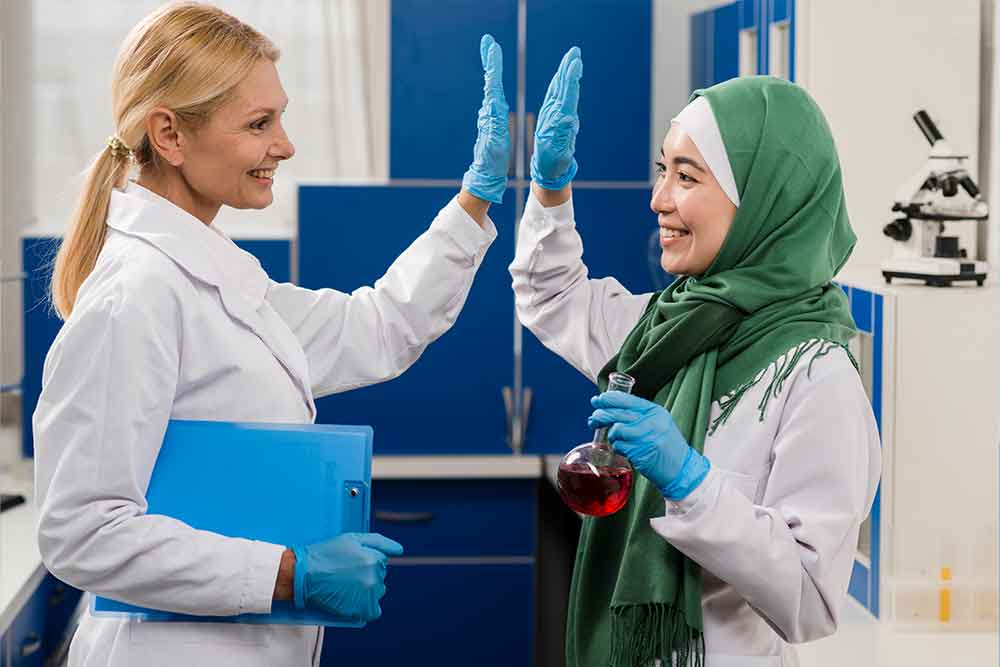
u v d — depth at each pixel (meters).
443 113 3.55
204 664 1.60
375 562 1.54
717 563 1.52
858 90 2.70
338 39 4.00
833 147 1.69
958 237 2.40
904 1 2.68
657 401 1.76
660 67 3.94
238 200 1.71
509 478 3.66
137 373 1.53
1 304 3.78
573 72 1.85
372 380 2.04
